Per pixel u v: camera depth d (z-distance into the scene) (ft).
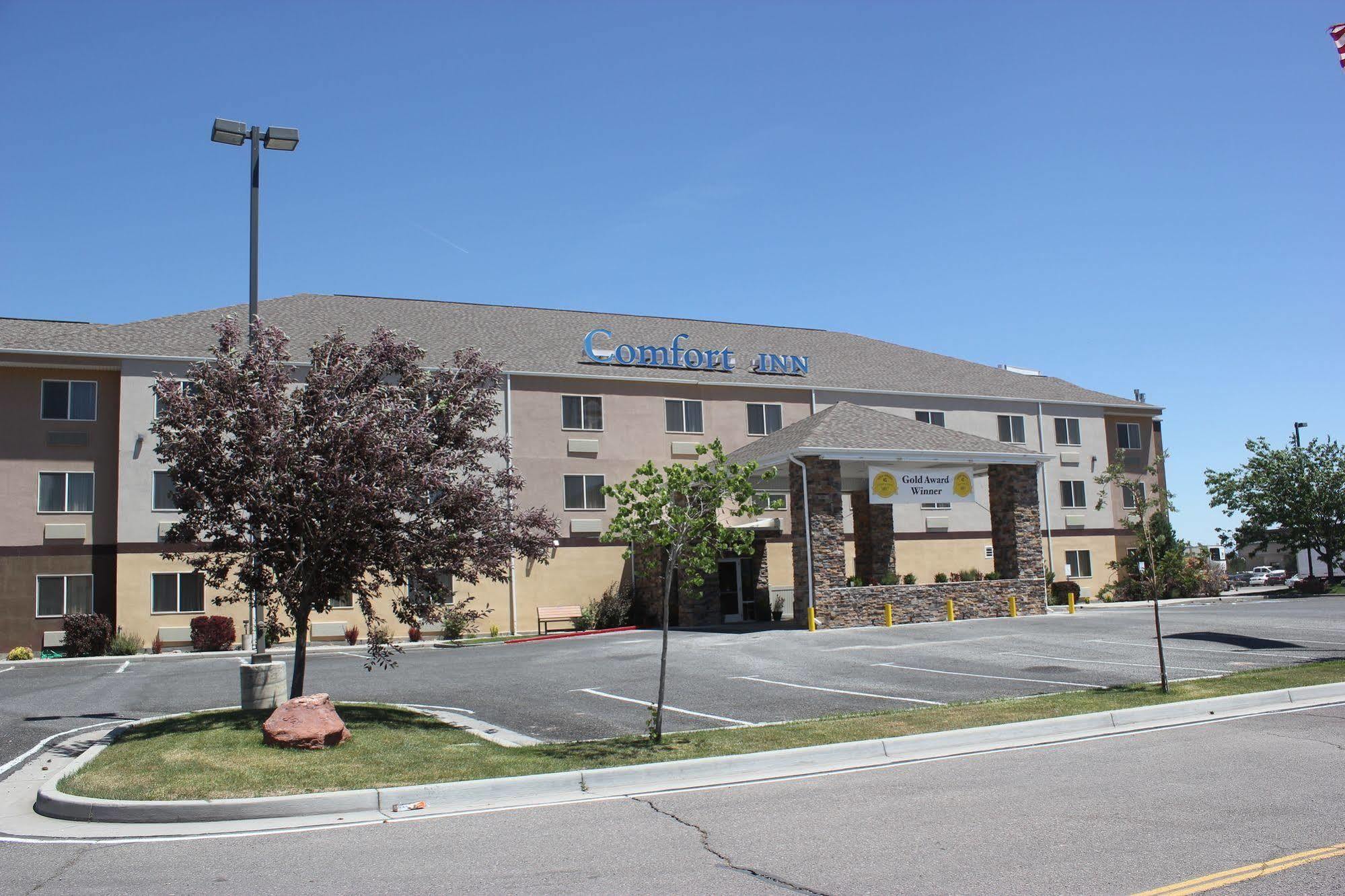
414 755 35.37
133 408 98.84
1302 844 23.26
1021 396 142.51
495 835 26.40
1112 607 122.93
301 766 33.40
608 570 114.11
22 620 95.86
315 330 112.68
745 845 24.71
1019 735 39.65
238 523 41.14
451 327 123.24
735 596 112.78
